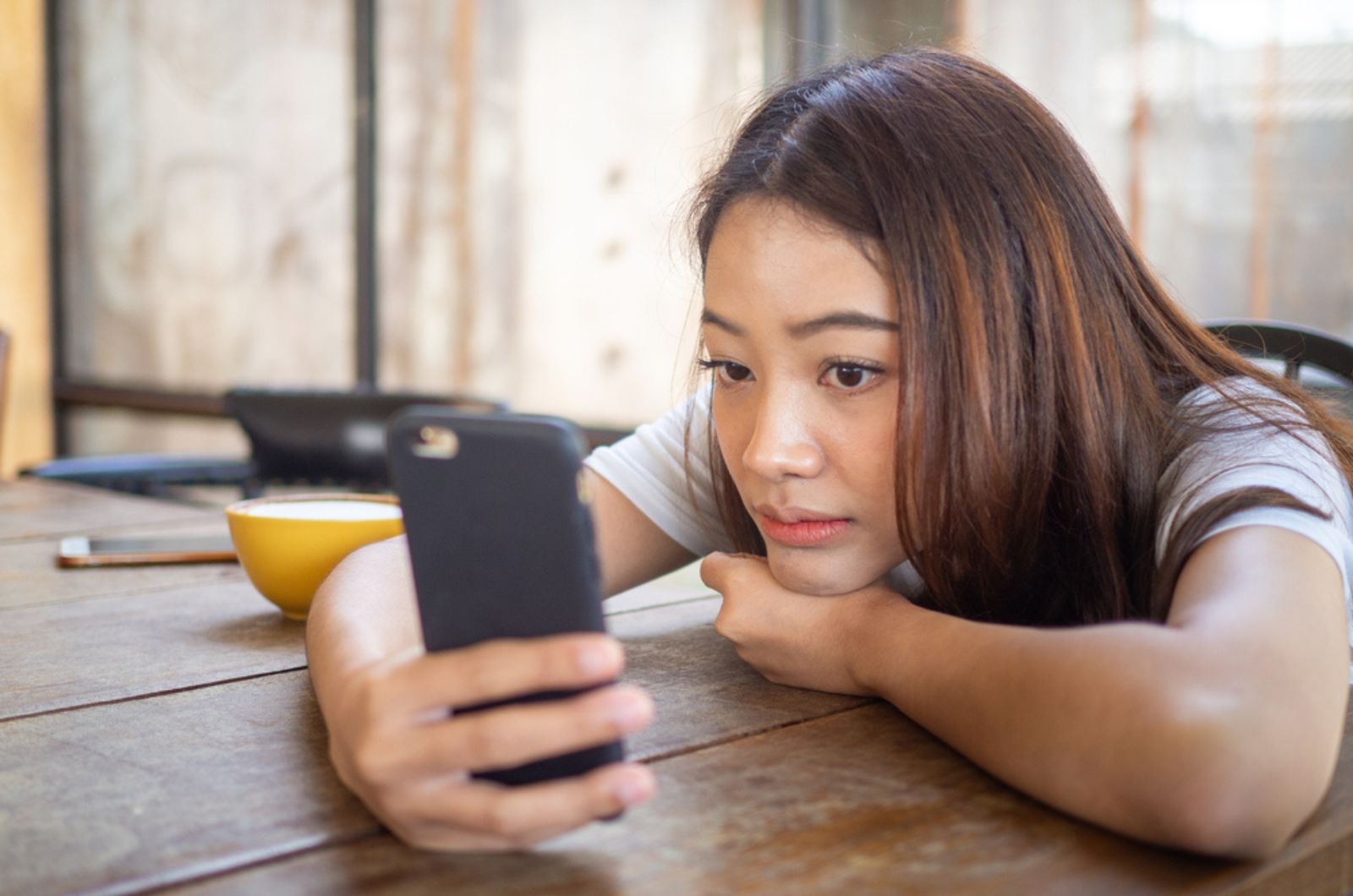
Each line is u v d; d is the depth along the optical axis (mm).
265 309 3840
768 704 819
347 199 3590
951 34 2604
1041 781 637
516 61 3240
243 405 1988
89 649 971
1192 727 591
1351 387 1206
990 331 830
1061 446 883
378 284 3549
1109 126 2484
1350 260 2297
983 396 823
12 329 4289
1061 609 927
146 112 4090
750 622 865
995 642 706
